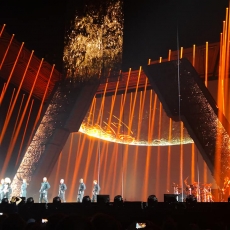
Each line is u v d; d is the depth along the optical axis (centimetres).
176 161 1822
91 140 2044
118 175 1942
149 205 838
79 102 1595
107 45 1582
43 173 1591
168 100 1411
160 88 1433
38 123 1628
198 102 1359
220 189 1262
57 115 1602
